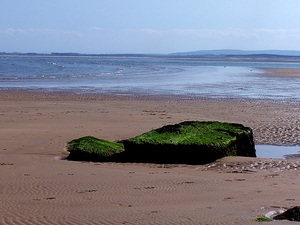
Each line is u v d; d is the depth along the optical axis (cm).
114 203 1054
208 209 995
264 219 901
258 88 5038
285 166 1588
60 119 2606
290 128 2453
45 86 4900
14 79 5928
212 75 7569
